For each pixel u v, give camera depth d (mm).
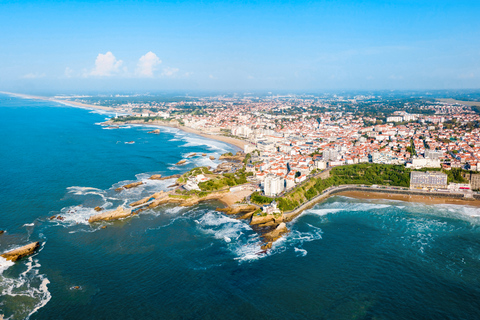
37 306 166000
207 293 176250
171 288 179750
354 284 183625
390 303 168625
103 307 165250
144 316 159500
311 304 168375
